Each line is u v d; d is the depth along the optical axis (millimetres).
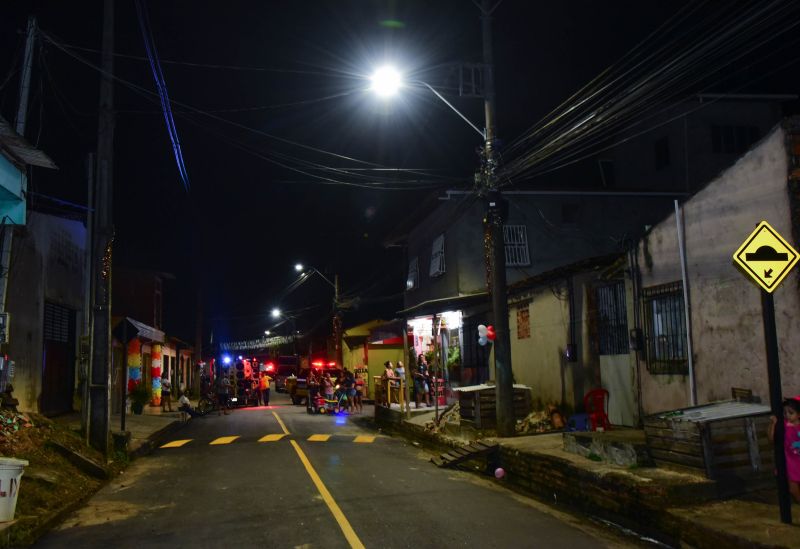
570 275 14766
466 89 14484
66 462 11117
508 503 9547
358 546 7117
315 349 60156
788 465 7328
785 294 8680
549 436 13305
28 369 14859
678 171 25781
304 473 11867
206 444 16797
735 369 9609
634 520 8023
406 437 19078
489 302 18922
